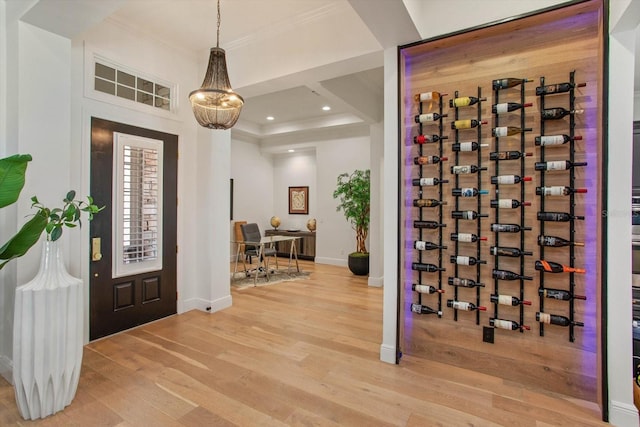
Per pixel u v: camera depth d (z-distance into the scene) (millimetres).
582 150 2162
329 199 7438
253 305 4254
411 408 2061
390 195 2658
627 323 1917
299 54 3248
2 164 1770
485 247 2467
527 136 2316
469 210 2527
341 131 7281
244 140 8062
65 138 2543
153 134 3543
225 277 4145
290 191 8609
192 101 2549
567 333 2205
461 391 2246
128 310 3346
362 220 6105
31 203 2365
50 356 1980
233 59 3742
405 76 2748
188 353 2836
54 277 2061
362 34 2900
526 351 2332
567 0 2062
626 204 1910
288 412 2023
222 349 2922
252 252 6570
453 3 2420
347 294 4836
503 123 2398
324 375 2465
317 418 1964
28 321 1940
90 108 2990
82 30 2453
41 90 2410
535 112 2289
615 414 1915
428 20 2502
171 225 3758
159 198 3613
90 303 3037
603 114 1956
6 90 2404
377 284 5277
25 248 1893
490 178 2438
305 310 4055
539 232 2277
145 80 3496
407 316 2785
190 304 3994
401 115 2619
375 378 2418
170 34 3512
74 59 2879
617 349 1931
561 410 2045
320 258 7547
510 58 2371
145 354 2812
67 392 2070
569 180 2193
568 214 2170
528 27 2295
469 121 2439
